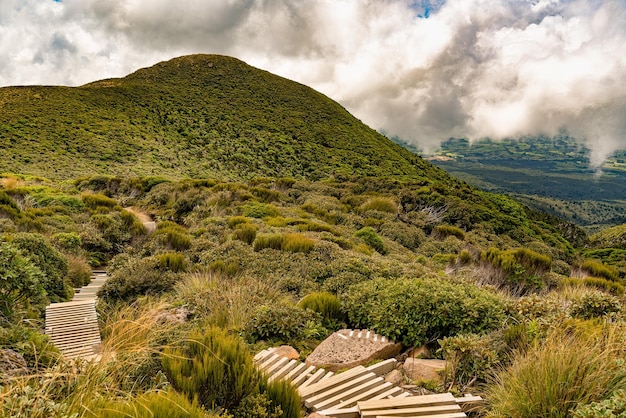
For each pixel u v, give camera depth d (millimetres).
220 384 2945
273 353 4234
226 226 14008
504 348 3867
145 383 3260
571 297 5727
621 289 8008
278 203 20875
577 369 2729
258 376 3045
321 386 3533
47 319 5797
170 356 3186
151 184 27531
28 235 8242
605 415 2135
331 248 8875
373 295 5539
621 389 2432
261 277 7328
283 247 9203
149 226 17078
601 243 30078
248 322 5004
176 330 4594
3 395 2113
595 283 8250
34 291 4562
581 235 30641
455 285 5688
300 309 5328
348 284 6676
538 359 2977
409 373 3965
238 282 6918
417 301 4863
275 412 2805
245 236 10773
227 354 3152
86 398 2406
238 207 17828
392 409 3057
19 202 18297
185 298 6363
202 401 2904
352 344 4551
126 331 3912
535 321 3982
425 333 4684
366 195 24266
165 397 2311
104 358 3100
